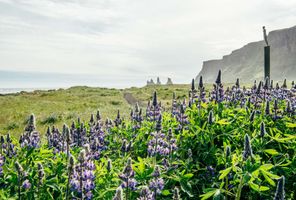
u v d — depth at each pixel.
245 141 4.68
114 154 7.86
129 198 4.92
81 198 4.51
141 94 59.91
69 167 4.48
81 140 8.66
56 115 26.00
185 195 5.77
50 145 8.65
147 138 8.14
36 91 76.50
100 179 5.19
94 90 77.25
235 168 4.65
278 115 8.04
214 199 4.53
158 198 5.30
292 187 5.57
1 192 4.88
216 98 8.56
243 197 5.75
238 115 8.20
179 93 54.06
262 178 5.58
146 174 5.21
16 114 30.70
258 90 9.44
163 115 9.98
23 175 5.09
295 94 11.24
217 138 7.30
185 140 7.23
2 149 7.64
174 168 5.75
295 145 6.36
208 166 6.18
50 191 5.24
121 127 10.08
